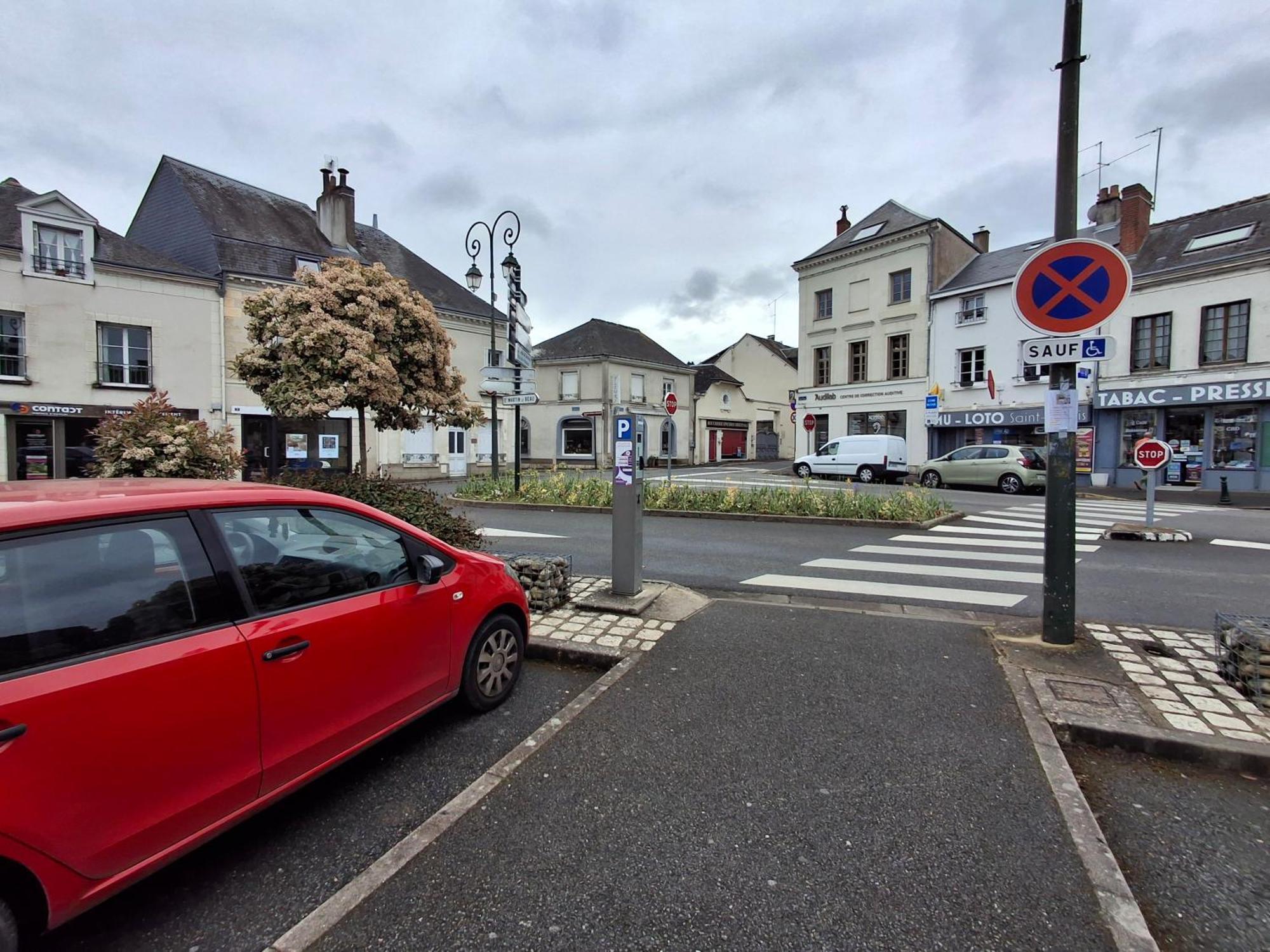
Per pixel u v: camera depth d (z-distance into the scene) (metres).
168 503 2.26
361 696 2.80
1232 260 18.61
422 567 3.12
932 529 10.46
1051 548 4.55
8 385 17.67
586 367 36.28
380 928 2.05
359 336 7.80
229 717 2.23
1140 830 2.63
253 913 2.21
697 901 2.18
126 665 1.97
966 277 26.41
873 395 28.56
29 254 18.00
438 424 9.64
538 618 5.23
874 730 3.37
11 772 1.69
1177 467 20.00
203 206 23.42
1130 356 20.72
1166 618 5.37
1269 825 2.66
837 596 6.20
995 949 1.97
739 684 3.95
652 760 3.08
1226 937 2.07
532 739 3.28
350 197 27.44
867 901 2.17
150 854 2.02
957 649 4.54
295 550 2.65
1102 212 23.50
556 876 2.29
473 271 15.47
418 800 2.90
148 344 20.25
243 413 22.16
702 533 10.15
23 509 1.93
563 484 14.54
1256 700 3.58
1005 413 24.08
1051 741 3.22
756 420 46.69
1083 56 4.23
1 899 1.72
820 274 30.67
